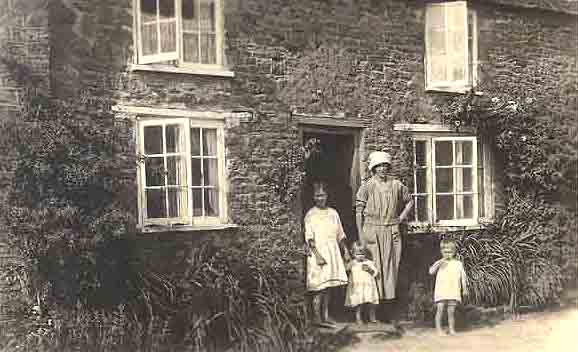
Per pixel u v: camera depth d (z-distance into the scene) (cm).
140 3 1062
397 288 1242
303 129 1202
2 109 919
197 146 1103
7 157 862
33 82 935
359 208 1159
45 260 883
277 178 1159
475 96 1352
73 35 995
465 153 1350
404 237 1268
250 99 1150
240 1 1151
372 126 1266
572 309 1289
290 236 1165
